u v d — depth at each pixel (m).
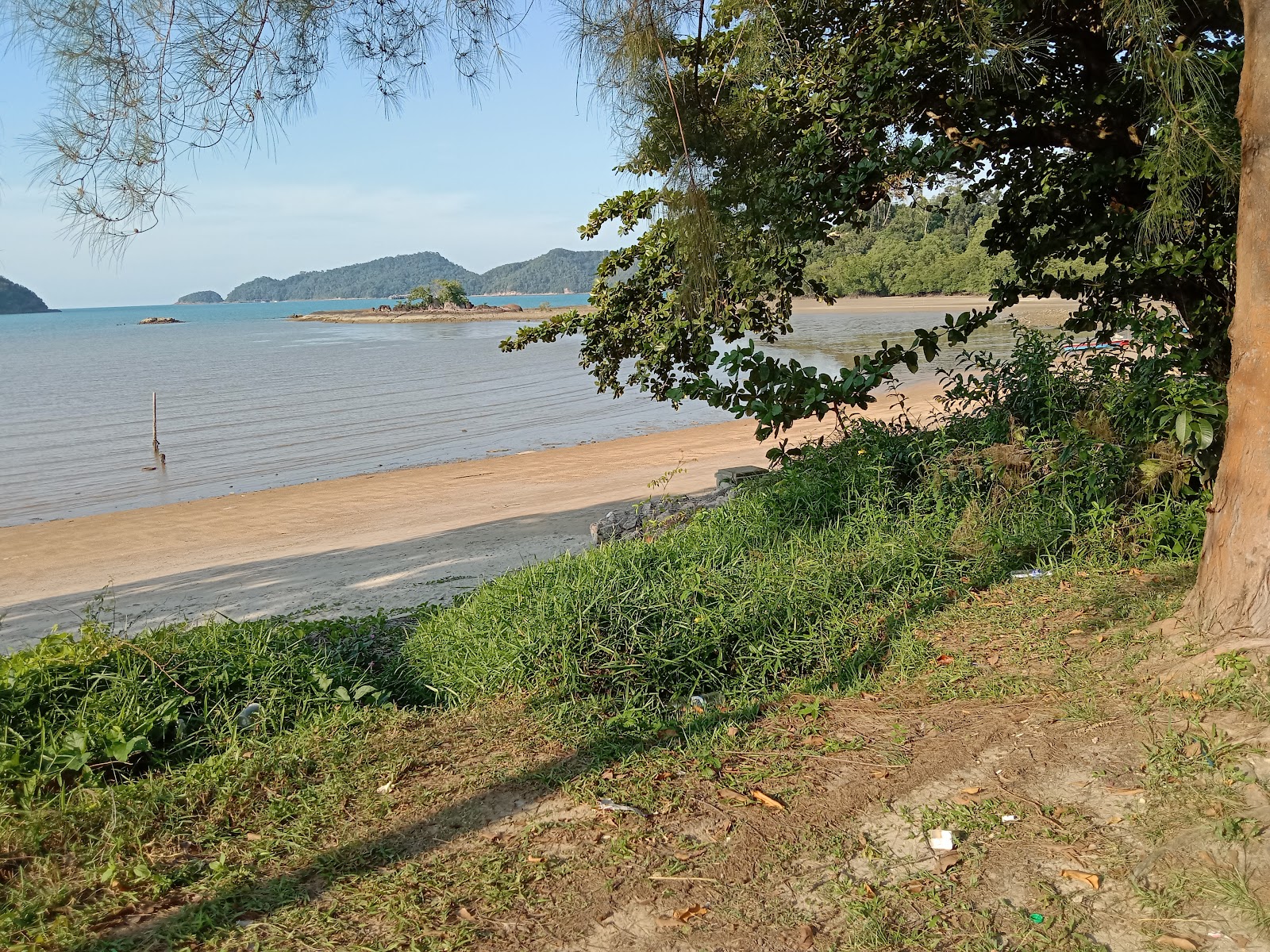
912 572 5.82
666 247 7.86
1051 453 6.70
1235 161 5.21
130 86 3.92
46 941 2.79
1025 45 5.89
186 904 3.02
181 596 9.75
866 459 7.23
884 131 7.27
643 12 4.53
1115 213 7.34
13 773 3.75
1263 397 3.99
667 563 6.01
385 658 5.87
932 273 90.75
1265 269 3.94
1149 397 6.50
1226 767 3.32
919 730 4.01
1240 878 2.76
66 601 10.08
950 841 3.15
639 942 2.78
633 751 4.02
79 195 3.79
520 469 18.12
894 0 7.01
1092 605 5.12
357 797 3.71
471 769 3.92
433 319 130.25
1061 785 3.43
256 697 4.70
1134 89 6.58
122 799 3.62
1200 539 5.79
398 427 25.97
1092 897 2.82
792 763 3.82
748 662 5.01
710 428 23.09
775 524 6.72
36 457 21.81
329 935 2.84
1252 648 3.92
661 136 5.07
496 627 5.38
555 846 3.31
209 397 34.50
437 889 3.06
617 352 8.62
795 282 7.52
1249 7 3.95
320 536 12.91
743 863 3.14
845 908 2.87
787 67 6.78
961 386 8.22
